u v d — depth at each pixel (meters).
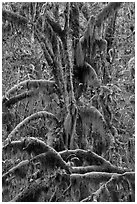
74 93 8.69
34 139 7.51
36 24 8.66
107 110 8.61
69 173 7.33
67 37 8.59
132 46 11.30
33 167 7.34
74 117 8.36
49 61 8.74
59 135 8.38
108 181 7.20
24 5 8.95
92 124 8.43
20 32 9.16
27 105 9.16
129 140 9.70
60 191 7.21
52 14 8.95
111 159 8.38
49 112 8.78
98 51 8.68
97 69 8.89
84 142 8.44
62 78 8.63
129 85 10.77
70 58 8.96
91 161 7.84
